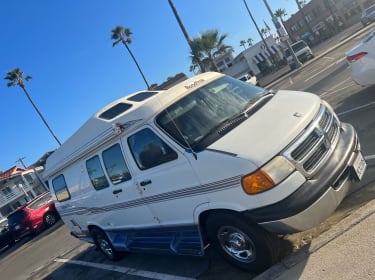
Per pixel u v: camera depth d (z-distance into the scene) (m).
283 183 3.68
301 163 3.79
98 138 5.78
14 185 52.69
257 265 4.18
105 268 7.38
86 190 6.78
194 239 4.70
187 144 4.38
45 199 19.42
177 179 4.55
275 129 4.00
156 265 6.14
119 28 49.19
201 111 4.75
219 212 4.21
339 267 3.66
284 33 31.20
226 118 4.59
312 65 26.41
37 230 18.48
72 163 6.99
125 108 5.51
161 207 5.00
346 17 63.59
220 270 4.88
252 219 3.88
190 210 4.54
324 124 4.26
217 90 5.16
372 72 7.93
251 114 4.51
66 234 14.02
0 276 12.80
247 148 3.89
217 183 4.05
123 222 6.12
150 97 5.41
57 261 10.16
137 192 5.32
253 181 3.73
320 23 68.38
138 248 5.88
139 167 5.13
